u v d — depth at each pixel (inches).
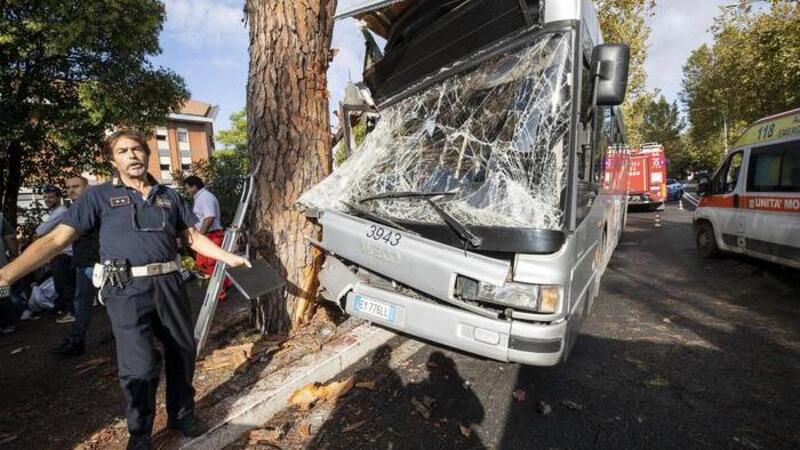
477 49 129.9
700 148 1382.9
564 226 106.2
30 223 402.0
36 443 103.1
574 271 115.5
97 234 155.7
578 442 104.3
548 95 113.7
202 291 246.7
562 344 107.0
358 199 136.3
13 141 365.1
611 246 270.4
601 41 171.3
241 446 104.5
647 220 618.8
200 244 106.2
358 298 133.5
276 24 145.6
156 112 448.1
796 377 136.3
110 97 395.5
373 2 142.1
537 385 131.9
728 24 663.1
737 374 138.9
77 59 397.4
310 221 157.2
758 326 181.0
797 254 224.7
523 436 106.7
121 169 93.0
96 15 361.7
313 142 155.0
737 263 296.8
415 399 123.5
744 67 611.8
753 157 262.2
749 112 649.0
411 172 138.2
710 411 117.7
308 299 160.4
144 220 92.2
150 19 402.0
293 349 146.3
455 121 133.6
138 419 89.5
